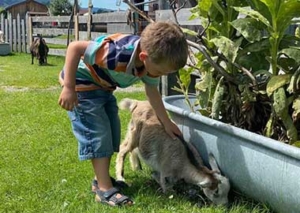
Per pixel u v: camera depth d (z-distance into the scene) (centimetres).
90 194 315
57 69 1208
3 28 1823
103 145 303
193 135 312
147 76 300
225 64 322
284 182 243
